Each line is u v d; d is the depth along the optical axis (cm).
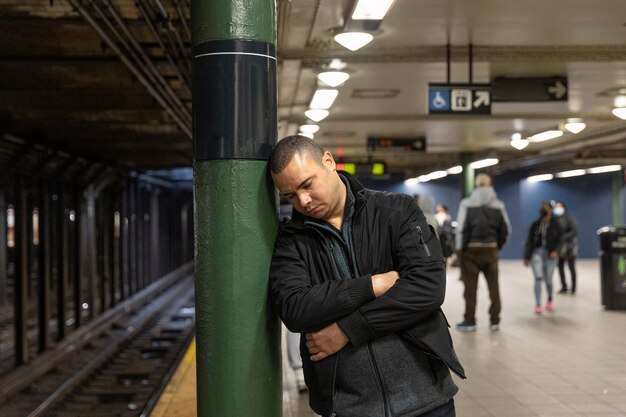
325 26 732
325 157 262
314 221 263
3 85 839
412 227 260
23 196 1175
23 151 1139
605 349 890
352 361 255
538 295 1219
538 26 760
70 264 2292
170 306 2131
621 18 732
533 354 863
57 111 1005
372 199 267
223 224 256
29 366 1054
